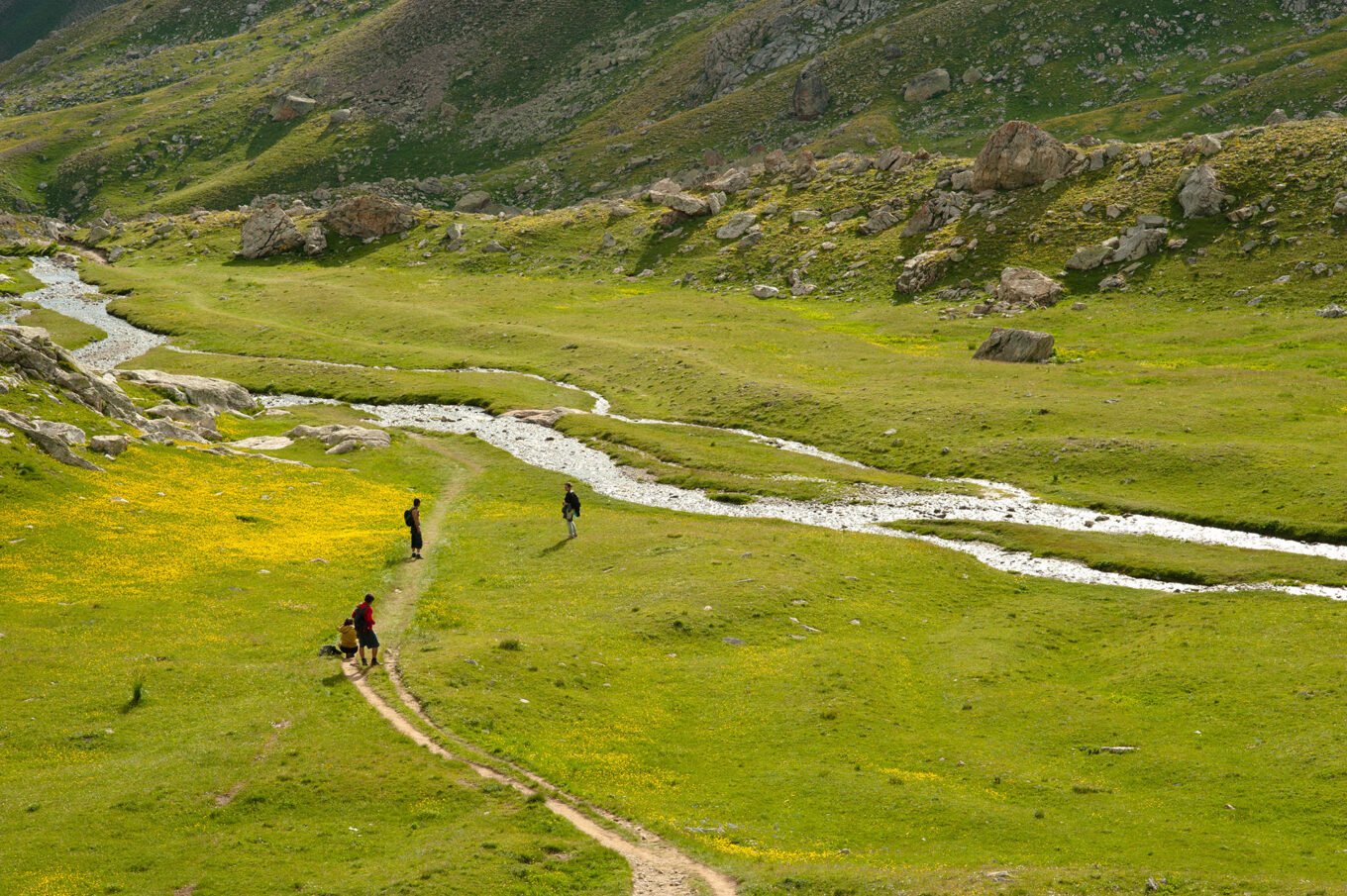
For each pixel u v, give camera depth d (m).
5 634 40.09
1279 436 74.88
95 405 74.31
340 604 47.94
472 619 47.09
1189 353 101.25
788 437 88.44
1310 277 114.81
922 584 55.41
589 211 189.38
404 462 84.31
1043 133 150.25
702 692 40.38
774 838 28.92
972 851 28.12
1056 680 43.50
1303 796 31.36
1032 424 82.06
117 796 28.98
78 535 52.28
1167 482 69.38
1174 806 31.55
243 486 69.75
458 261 177.62
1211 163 138.25
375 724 34.44
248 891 24.61
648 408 99.94
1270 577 53.97
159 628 42.59
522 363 118.44
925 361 105.12
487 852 26.45
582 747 34.34
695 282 155.62
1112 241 131.38
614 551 59.06
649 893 25.16
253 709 35.22
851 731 36.78
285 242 191.75
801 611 49.28
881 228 155.00
